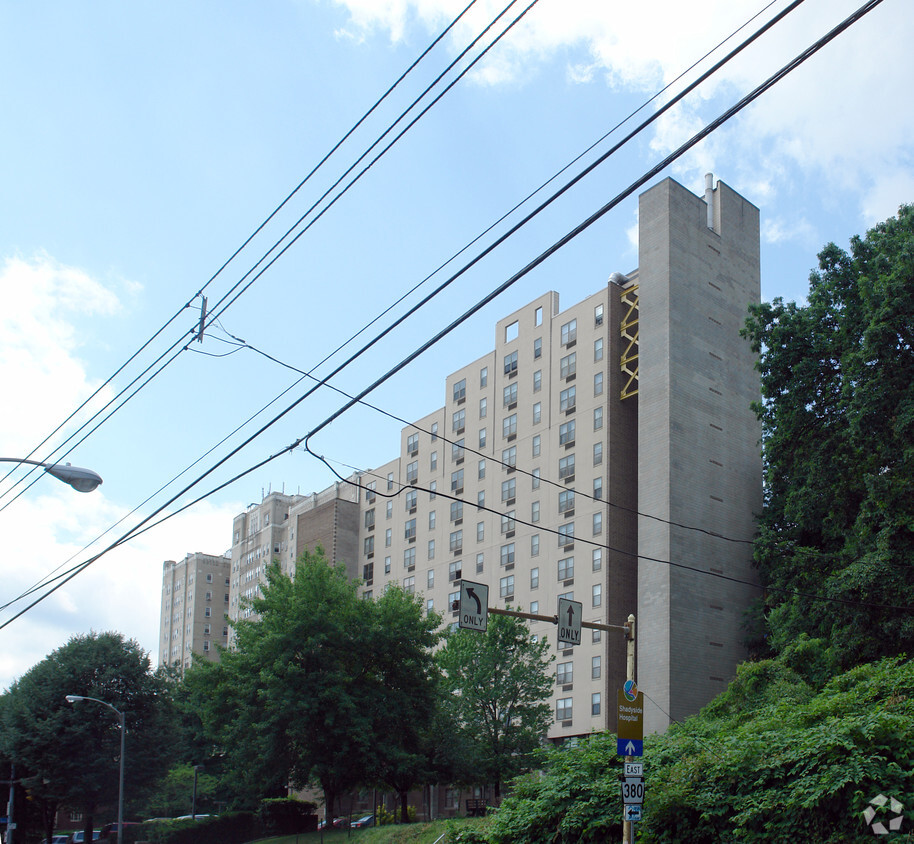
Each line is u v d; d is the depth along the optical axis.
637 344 64.62
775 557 47.59
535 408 70.44
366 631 47.69
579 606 22.80
